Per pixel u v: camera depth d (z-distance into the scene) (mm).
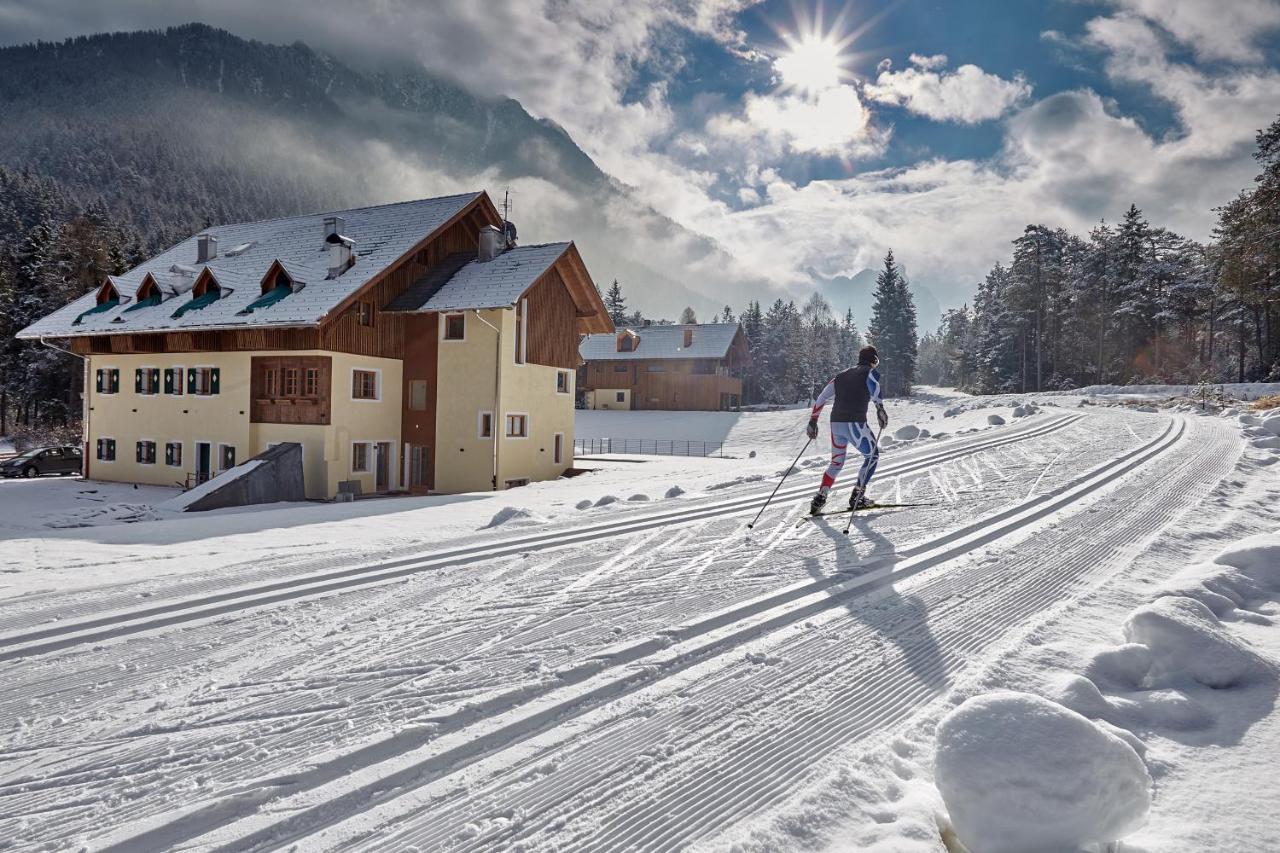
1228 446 12078
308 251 27547
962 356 93125
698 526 7648
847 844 2201
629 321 121750
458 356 25203
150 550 7609
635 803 2453
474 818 2375
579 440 47656
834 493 9492
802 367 90812
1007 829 2137
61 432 48250
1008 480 9562
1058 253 66062
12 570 6488
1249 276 39562
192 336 26062
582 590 5195
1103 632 3910
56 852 2213
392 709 3213
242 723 3113
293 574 5965
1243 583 4531
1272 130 35750
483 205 28344
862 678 3477
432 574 5844
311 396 23516
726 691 3352
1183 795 2387
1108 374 58625
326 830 2316
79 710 3314
